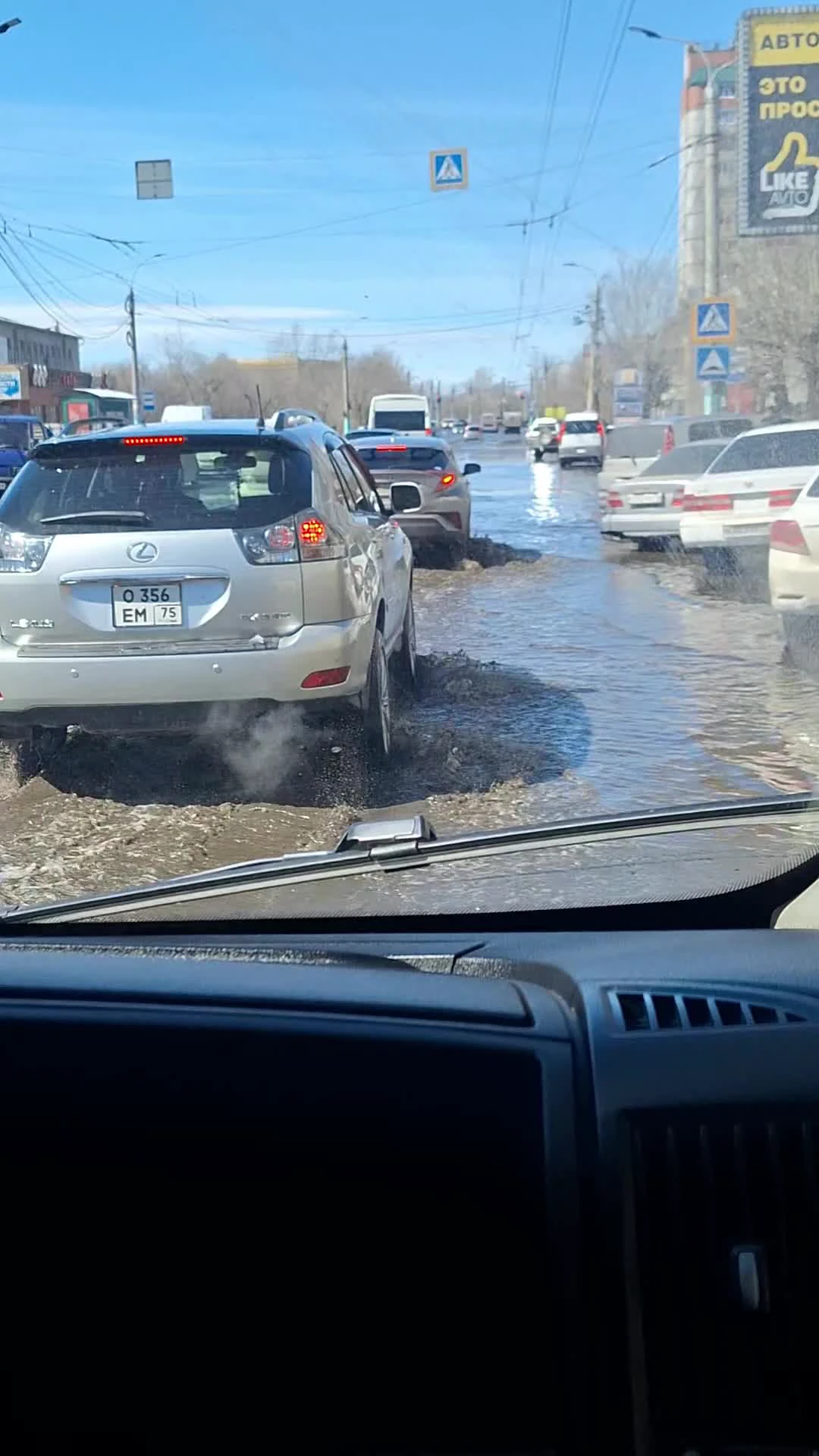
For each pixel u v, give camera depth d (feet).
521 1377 4.48
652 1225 4.58
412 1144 4.90
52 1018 5.22
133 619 18.38
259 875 10.84
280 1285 4.75
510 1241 4.74
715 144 91.91
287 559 18.38
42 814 19.42
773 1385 4.37
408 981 5.83
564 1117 4.77
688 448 59.62
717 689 28.81
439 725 25.02
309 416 23.02
